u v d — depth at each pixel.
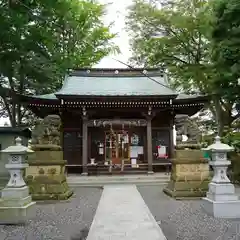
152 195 13.00
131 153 22.44
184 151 12.42
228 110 24.34
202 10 21.02
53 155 12.18
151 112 21.12
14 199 8.23
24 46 14.95
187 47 24.55
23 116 29.38
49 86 24.86
